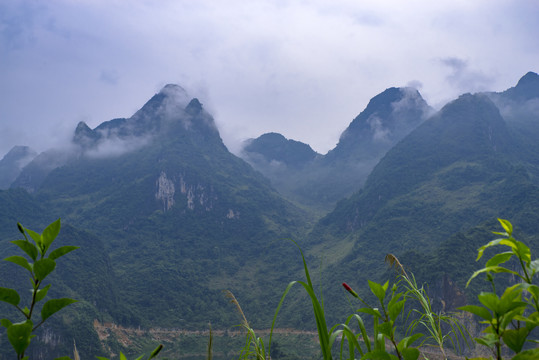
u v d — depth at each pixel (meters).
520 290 2.05
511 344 2.08
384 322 2.36
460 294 126.69
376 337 2.36
